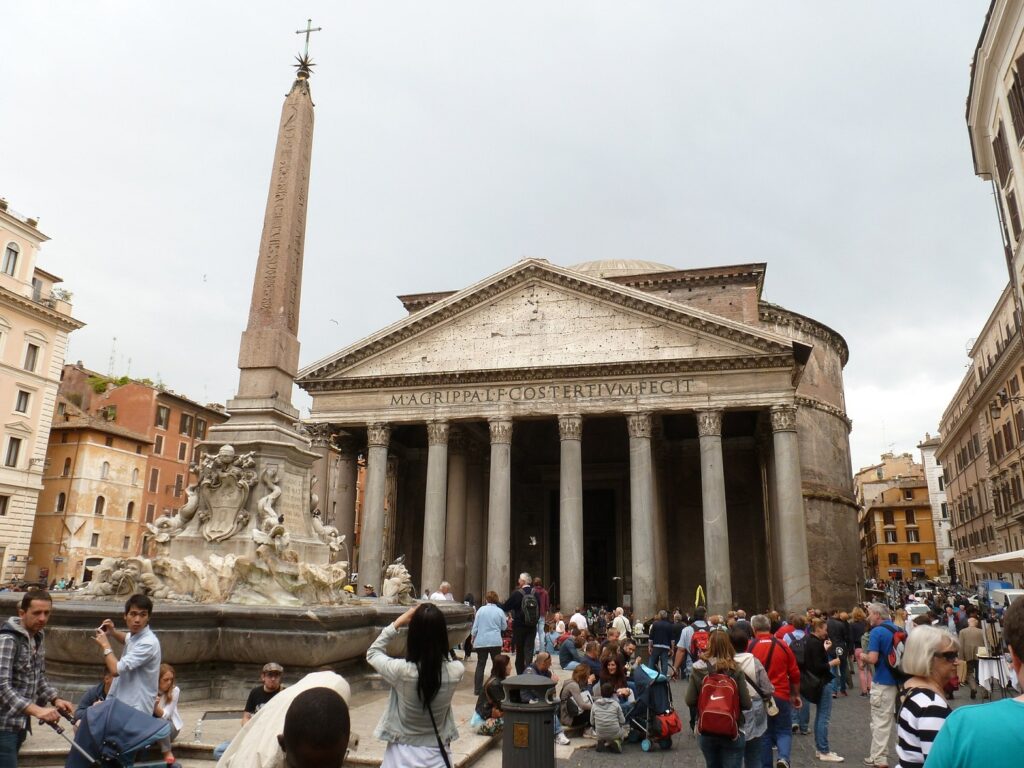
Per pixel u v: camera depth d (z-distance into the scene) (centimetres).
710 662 705
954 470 6400
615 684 1143
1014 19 1742
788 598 2992
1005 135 1958
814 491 4800
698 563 4141
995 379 4512
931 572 8756
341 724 274
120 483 5053
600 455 4484
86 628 877
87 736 467
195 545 1069
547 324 3525
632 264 5781
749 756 761
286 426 1191
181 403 5706
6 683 521
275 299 1206
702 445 3234
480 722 969
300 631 938
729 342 3306
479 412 3469
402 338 3638
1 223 4081
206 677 965
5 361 4097
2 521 4062
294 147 1298
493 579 3256
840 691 1711
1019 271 2056
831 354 5406
